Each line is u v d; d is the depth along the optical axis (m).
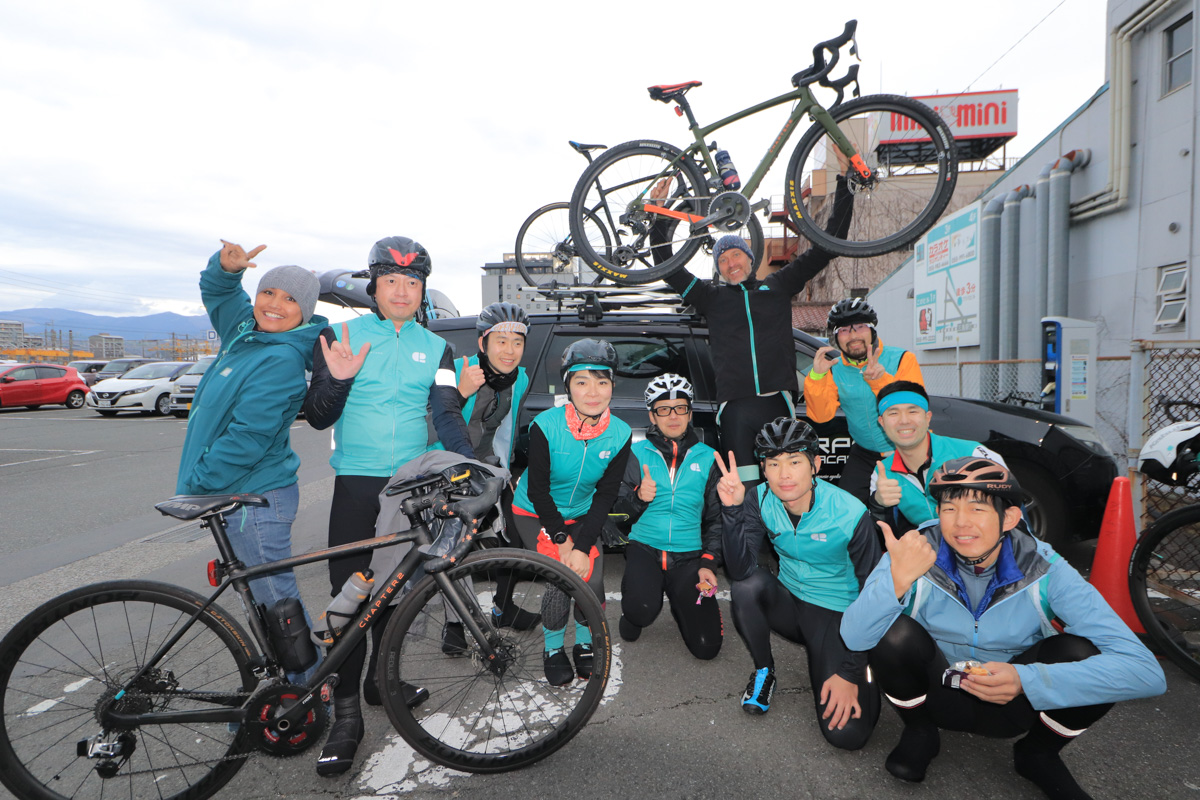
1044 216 8.17
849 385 3.02
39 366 18.48
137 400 15.61
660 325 3.77
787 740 2.09
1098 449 3.49
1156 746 2.00
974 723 1.81
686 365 3.71
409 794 1.85
